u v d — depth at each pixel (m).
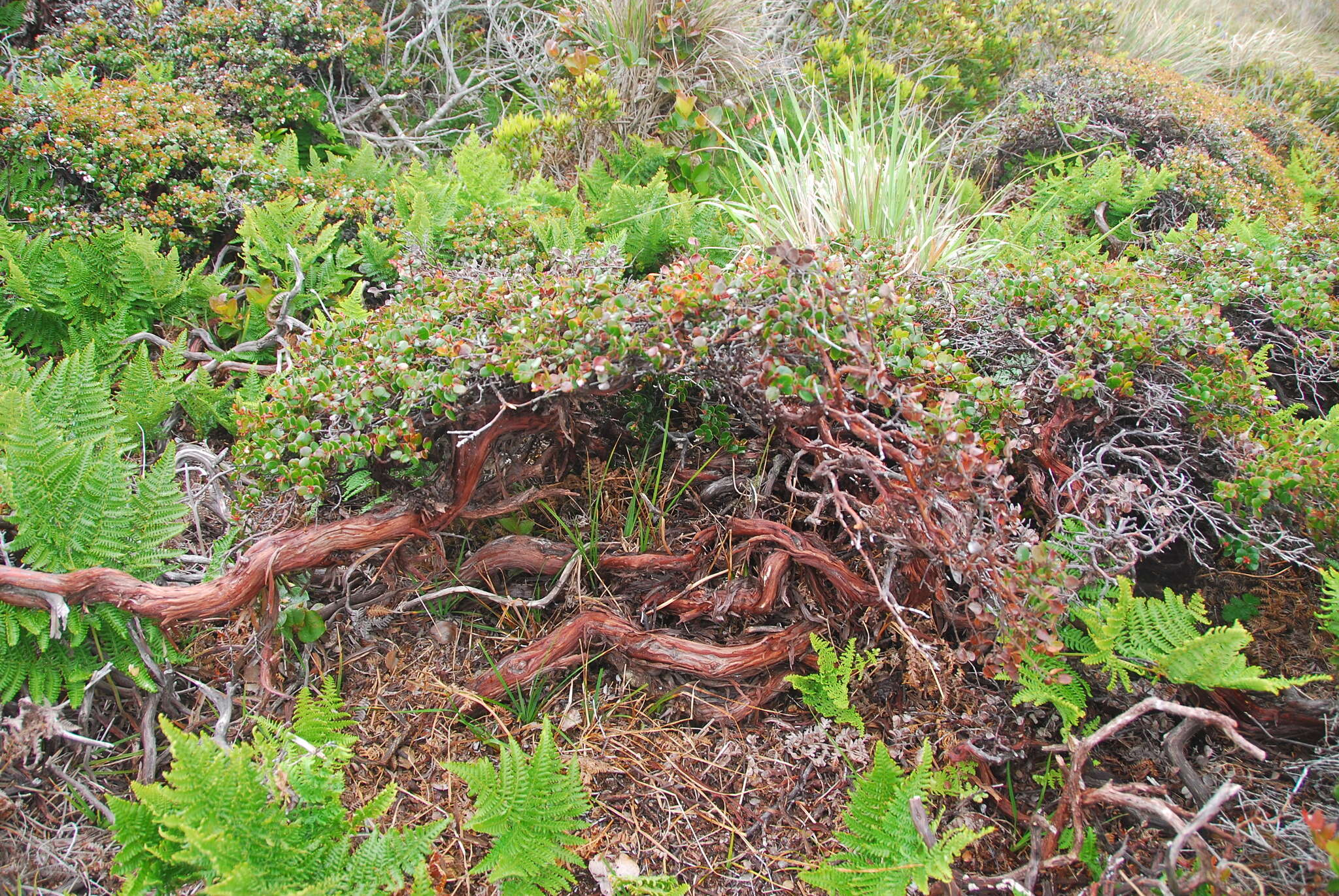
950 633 2.10
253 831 1.52
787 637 2.10
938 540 1.78
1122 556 1.97
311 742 1.74
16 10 4.29
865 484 2.20
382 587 2.24
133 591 1.87
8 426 2.08
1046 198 4.15
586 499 2.43
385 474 2.10
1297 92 6.93
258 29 4.12
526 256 2.76
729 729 2.07
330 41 4.36
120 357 2.79
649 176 4.18
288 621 2.10
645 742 2.03
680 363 1.94
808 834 1.87
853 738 1.96
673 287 1.97
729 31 4.76
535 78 5.12
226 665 2.09
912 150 4.05
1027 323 2.34
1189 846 1.64
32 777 1.78
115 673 1.98
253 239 2.98
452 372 1.91
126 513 2.01
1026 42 5.98
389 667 2.15
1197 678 1.72
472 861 1.79
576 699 2.12
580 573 2.24
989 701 1.91
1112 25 6.53
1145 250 3.45
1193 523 2.18
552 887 1.67
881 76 4.96
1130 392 2.12
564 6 5.03
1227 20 8.12
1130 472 2.32
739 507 2.36
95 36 4.02
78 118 3.11
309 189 3.38
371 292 3.15
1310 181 4.81
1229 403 2.16
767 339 1.89
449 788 1.91
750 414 2.25
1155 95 4.58
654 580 2.26
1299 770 1.83
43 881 1.65
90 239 2.98
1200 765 1.88
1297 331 2.62
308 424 1.95
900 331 2.04
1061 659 1.82
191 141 3.29
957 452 1.71
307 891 1.43
